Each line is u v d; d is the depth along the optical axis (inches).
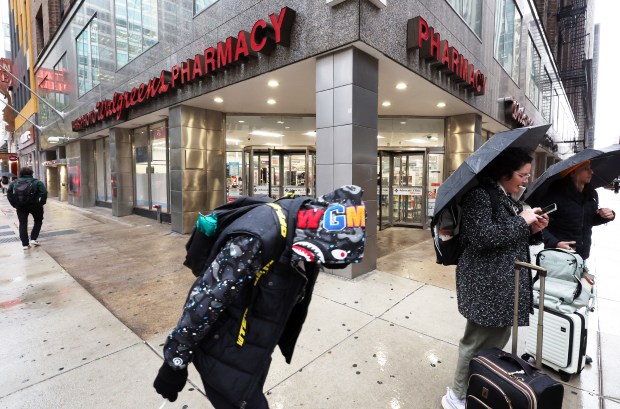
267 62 219.1
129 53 392.2
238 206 55.5
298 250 42.6
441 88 258.4
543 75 669.9
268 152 373.7
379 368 102.9
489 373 65.1
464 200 74.6
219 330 49.3
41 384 96.0
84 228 375.6
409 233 343.0
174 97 318.0
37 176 947.3
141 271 207.5
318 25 187.0
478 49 315.9
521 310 72.9
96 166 611.8
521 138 77.7
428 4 226.8
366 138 191.0
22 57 1042.1
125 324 134.3
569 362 95.7
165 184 403.2
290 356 58.0
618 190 1047.6
